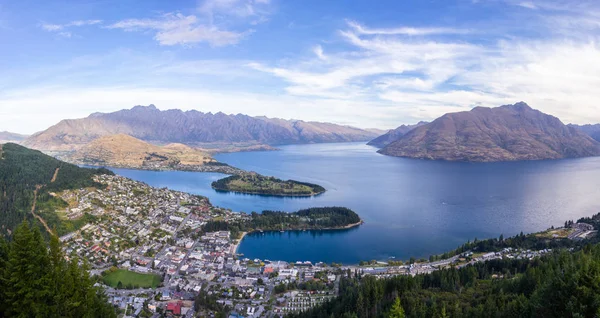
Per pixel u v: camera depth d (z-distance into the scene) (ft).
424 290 496.23
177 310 530.27
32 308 211.00
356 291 520.83
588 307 230.07
